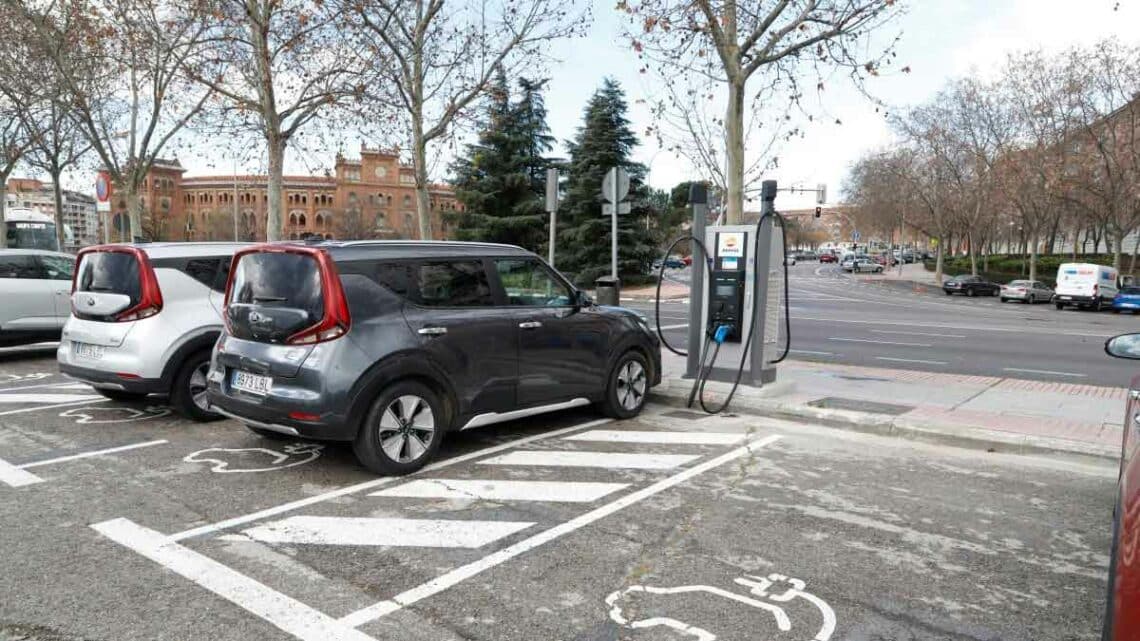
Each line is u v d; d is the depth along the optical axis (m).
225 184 102.31
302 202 103.56
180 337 6.84
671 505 4.83
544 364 6.40
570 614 3.32
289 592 3.50
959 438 6.57
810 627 3.22
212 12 14.05
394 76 13.03
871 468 5.80
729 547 4.12
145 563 3.81
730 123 9.78
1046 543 4.27
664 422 7.33
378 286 5.35
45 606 3.32
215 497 4.87
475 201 37.75
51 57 17.94
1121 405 8.05
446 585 3.60
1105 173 38.66
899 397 8.36
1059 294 35.78
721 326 8.32
